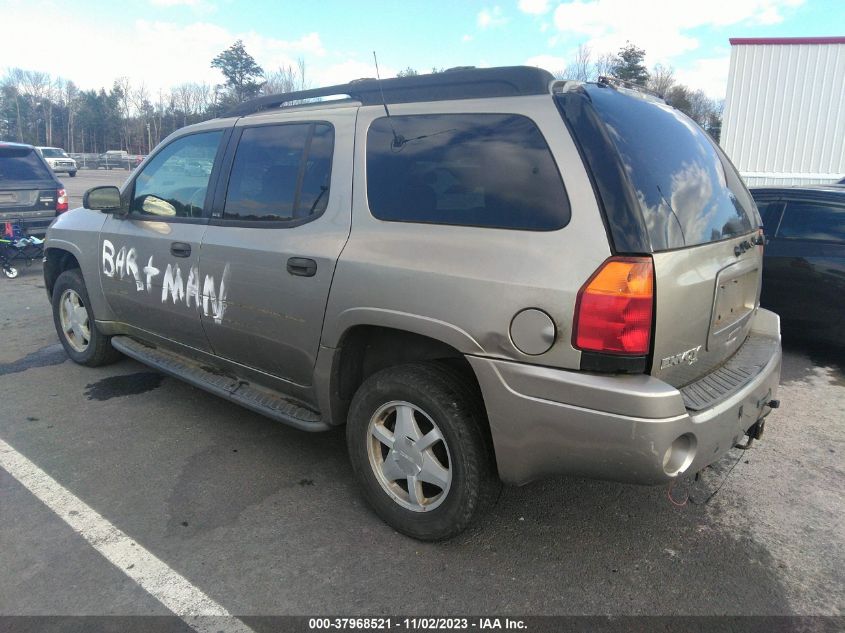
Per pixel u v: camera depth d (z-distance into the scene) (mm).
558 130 2422
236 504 3172
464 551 2799
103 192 4176
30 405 4406
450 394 2637
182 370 4043
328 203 3072
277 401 3480
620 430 2207
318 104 3314
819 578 2646
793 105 15195
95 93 77500
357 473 3027
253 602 2473
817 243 5441
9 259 9000
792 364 5539
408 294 2643
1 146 9227
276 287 3199
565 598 2514
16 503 3158
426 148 2779
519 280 2350
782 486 3398
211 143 3801
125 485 3346
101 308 4664
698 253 2518
